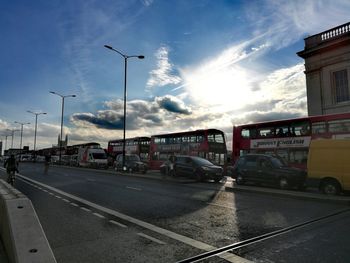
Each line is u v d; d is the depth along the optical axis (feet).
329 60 86.84
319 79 89.04
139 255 17.22
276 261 16.16
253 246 18.88
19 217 14.47
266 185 55.98
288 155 65.57
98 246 18.93
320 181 44.24
